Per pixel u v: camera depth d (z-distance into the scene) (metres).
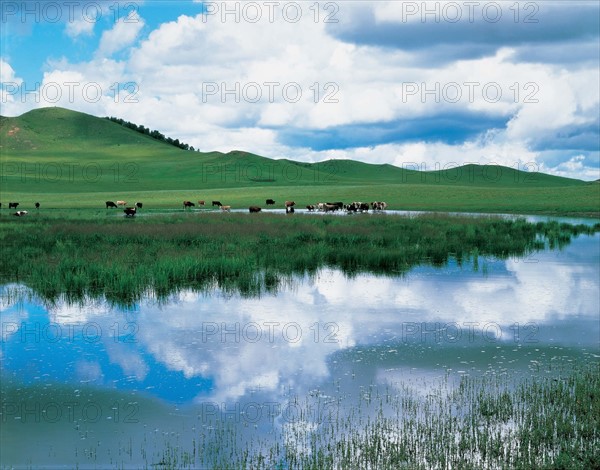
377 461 7.82
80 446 8.55
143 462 8.04
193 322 15.17
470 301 17.55
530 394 10.18
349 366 11.91
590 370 11.51
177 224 38.25
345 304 17.16
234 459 8.05
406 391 10.55
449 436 8.58
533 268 23.55
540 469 7.56
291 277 21.45
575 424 8.82
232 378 11.27
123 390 10.70
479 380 11.06
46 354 12.65
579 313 16.08
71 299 17.73
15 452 8.37
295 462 7.91
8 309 16.52
